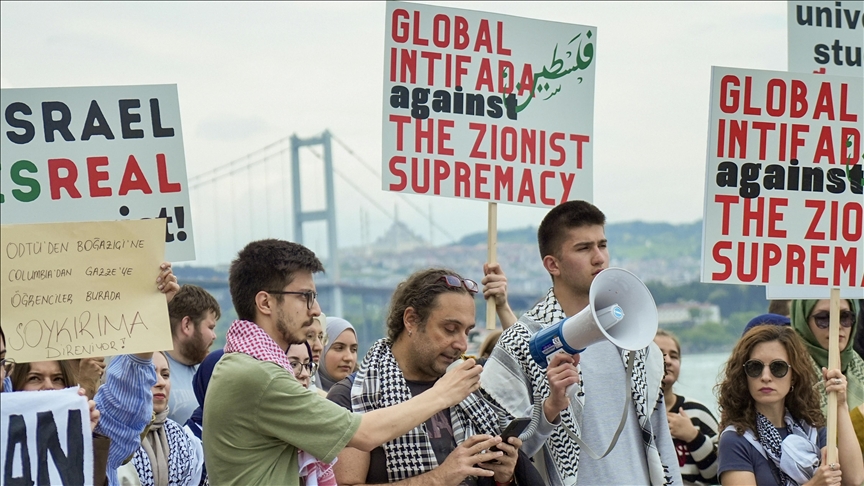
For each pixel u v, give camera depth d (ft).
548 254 17.84
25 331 14.56
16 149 16.72
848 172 19.31
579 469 17.06
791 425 19.16
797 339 19.29
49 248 14.76
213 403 14.40
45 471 13.97
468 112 19.38
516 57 19.67
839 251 19.19
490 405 16.40
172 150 17.22
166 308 15.05
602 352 17.60
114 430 15.08
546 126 19.74
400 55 19.16
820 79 19.34
